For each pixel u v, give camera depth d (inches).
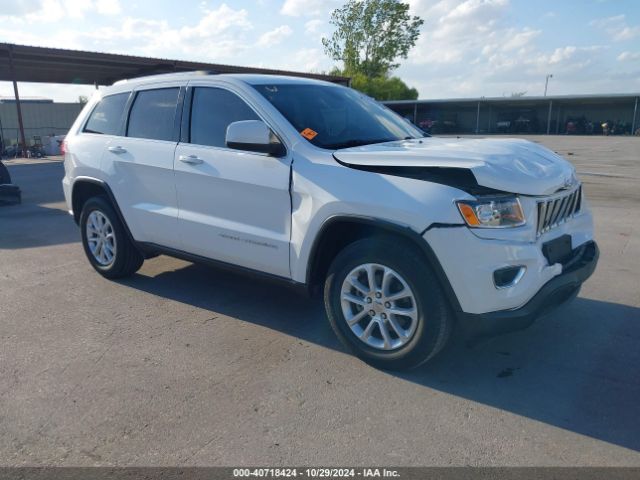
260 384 134.1
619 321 171.5
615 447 108.5
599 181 530.0
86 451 108.4
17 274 225.3
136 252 208.5
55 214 372.2
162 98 187.3
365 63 2271.2
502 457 105.7
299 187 144.4
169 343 157.8
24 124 1369.3
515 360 146.2
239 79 168.7
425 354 131.4
